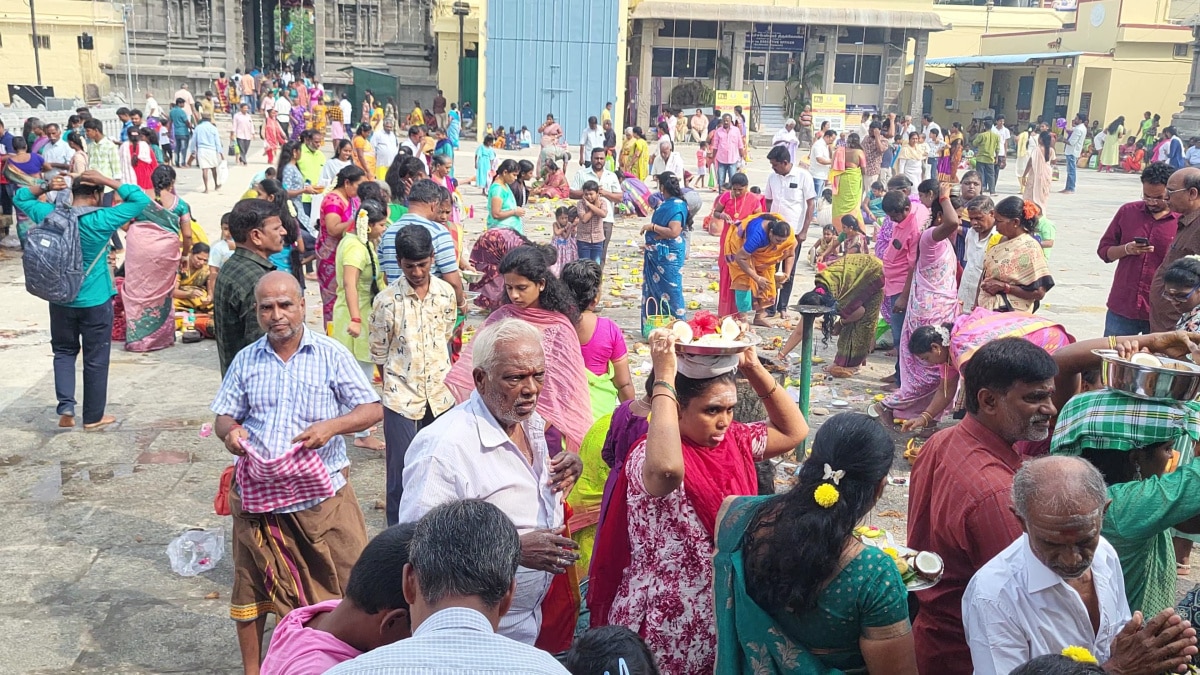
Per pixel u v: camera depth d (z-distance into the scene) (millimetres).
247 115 26906
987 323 5855
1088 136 37094
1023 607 2762
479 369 3416
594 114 34562
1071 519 2602
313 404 4082
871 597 2654
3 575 5203
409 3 42219
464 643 2027
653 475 3037
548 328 4621
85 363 7266
